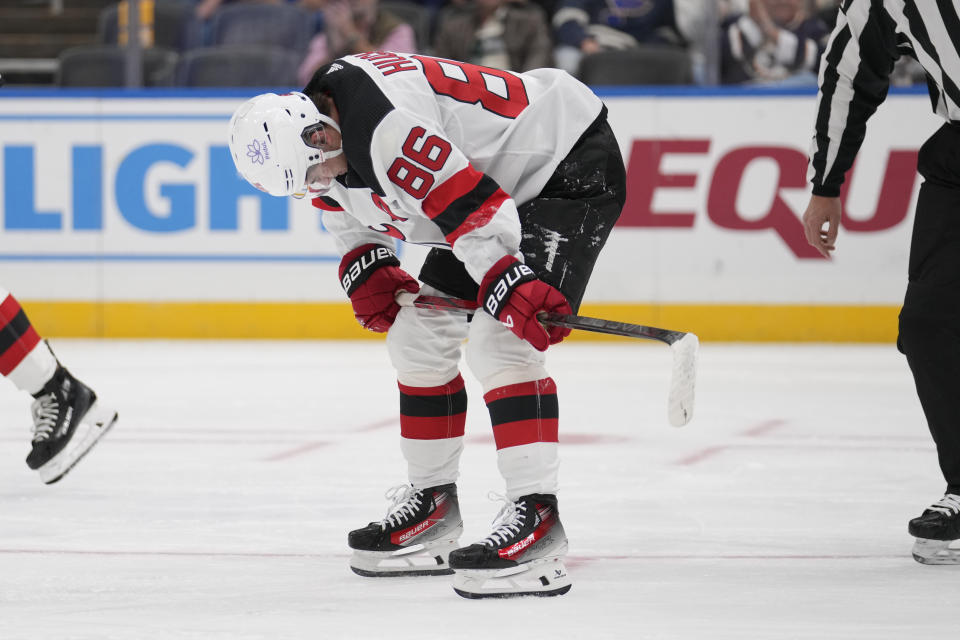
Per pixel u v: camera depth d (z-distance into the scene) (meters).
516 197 6.96
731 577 7.04
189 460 11.27
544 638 5.77
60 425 8.43
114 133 22.23
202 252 22.25
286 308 22.25
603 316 21.88
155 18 25.42
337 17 24.23
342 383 16.72
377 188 6.52
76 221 22.41
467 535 8.14
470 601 6.55
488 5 23.33
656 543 7.95
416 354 7.20
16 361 8.30
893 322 21.33
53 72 27.97
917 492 9.71
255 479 10.33
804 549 7.78
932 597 6.54
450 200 6.37
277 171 6.52
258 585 6.91
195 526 8.51
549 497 6.75
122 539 8.11
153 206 22.28
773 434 12.67
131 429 13.06
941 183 7.52
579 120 7.04
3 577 7.06
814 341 21.52
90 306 22.52
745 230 21.52
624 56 23.17
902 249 21.23
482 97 6.83
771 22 22.77
